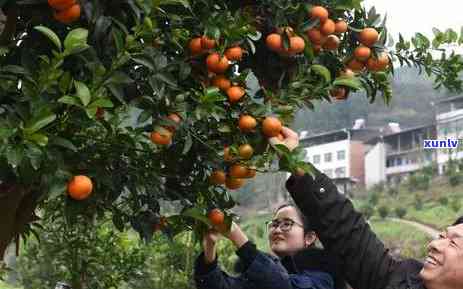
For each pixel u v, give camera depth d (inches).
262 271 119.9
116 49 87.3
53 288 211.5
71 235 193.9
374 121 1720.0
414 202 1339.8
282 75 109.0
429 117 1610.5
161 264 242.8
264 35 110.8
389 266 108.3
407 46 123.8
